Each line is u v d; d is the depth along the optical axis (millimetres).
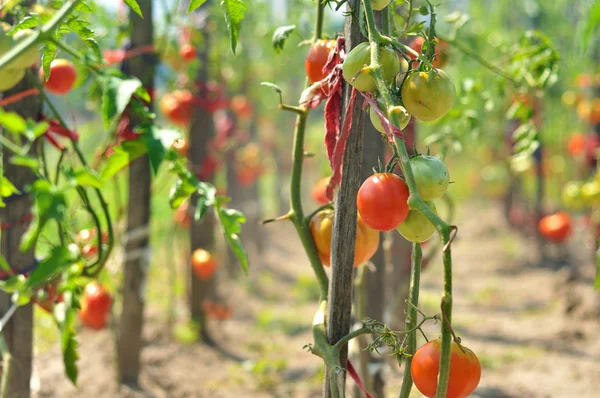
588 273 5477
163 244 4953
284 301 5027
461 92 2713
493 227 7820
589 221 5336
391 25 1644
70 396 2855
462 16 2586
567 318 4348
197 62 3236
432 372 1361
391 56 1399
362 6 1439
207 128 3525
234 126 4566
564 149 6844
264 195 8828
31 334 1934
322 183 2008
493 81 2703
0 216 1849
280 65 5797
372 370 2301
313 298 5117
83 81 2449
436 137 2682
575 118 6934
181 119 3396
